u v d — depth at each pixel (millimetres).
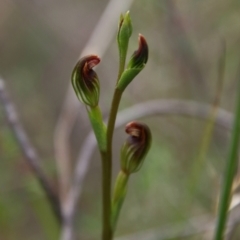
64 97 776
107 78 693
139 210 507
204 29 565
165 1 539
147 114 432
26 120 692
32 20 771
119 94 237
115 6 486
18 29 788
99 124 242
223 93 534
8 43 791
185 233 391
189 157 509
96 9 802
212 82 544
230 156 255
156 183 500
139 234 434
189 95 540
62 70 789
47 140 659
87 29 789
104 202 248
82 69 238
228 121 425
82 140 700
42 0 779
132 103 578
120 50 233
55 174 411
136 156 248
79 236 479
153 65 583
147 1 564
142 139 247
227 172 256
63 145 405
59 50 786
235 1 555
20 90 735
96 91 240
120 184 251
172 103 431
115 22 482
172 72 562
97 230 483
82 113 691
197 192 448
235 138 254
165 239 400
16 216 515
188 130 520
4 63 780
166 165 505
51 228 386
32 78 759
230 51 539
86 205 552
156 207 500
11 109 329
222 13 560
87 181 626
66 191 363
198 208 441
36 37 777
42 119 703
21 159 416
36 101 727
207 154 471
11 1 771
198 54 561
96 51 473
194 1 565
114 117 240
